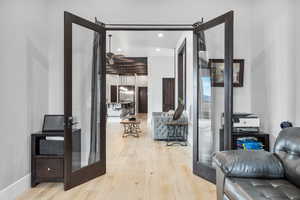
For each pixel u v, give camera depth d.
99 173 3.44
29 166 3.05
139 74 16.03
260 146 3.00
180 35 6.49
